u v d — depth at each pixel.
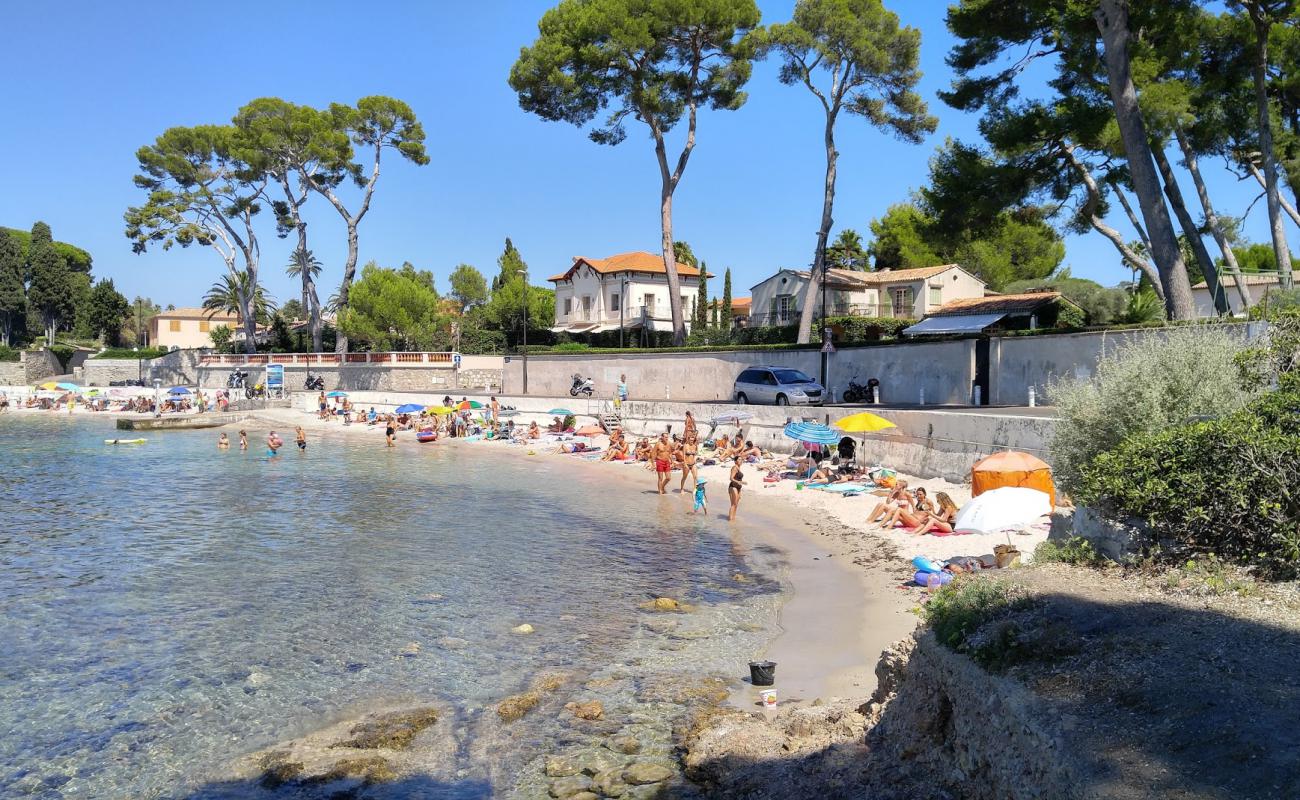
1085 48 28.73
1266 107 26.38
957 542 18.16
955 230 32.84
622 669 11.66
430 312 72.94
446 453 41.09
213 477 33.25
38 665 12.05
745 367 44.56
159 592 15.94
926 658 8.16
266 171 70.19
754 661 11.60
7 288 101.50
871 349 37.78
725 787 8.12
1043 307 41.53
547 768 8.79
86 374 85.94
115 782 8.72
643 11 49.66
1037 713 6.29
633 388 50.59
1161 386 13.81
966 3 30.30
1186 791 5.04
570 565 17.94
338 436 50.62
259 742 9.56
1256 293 39.75
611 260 78.19
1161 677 6.43
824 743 8.55
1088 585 8.80
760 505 24.67
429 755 9.14
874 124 46.62
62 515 24.80
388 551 19.47
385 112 69.94
